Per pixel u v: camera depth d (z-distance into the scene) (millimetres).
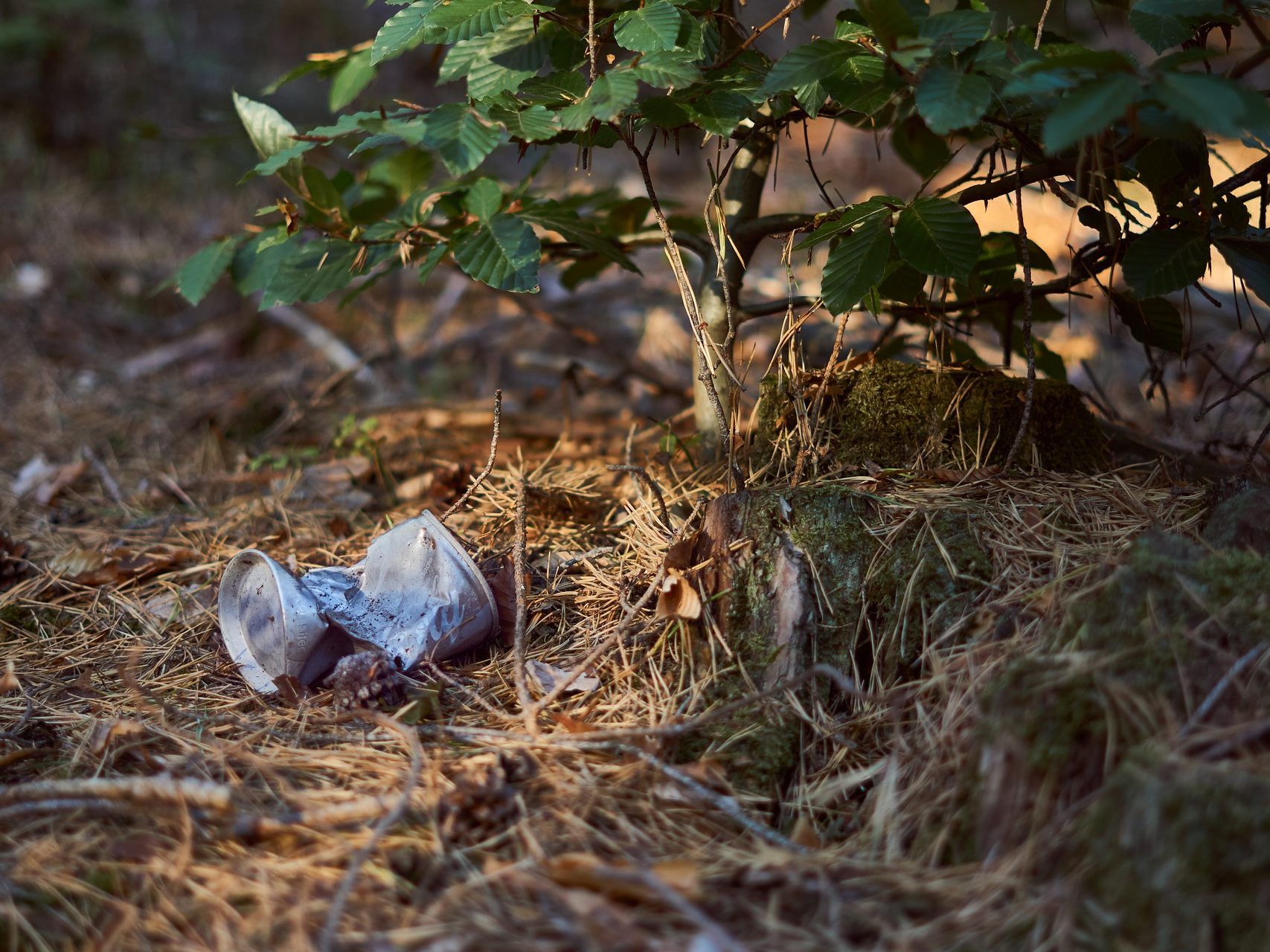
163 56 2514
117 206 2119
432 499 1199
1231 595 892
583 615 1038
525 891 864
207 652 1049
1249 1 993
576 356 1529
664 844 895
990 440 1054
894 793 907
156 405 1433
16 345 1562
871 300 1061
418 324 1727
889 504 996
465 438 1330
